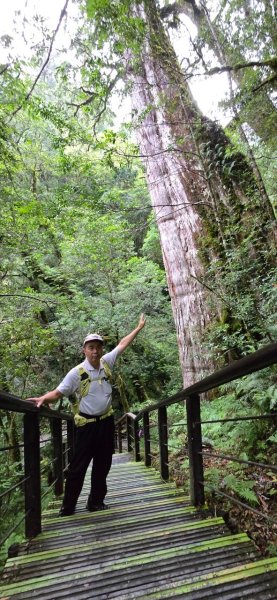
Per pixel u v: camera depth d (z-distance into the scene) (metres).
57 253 11.96
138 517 2.93
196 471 3.08
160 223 8.10
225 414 5.02
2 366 6.93
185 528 2.57
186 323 7.27
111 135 5.90
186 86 7.13
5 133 5.47
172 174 7.79
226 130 6.37
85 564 2.15
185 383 7.32
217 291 6.00
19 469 6.29
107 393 3.38
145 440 5.76
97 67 5.00
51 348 7.97
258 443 4.15
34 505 2.76
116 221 10.55
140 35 4.85
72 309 9.88
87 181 6.86
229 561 2.05
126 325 11.62
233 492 3.49
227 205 6.79
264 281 5.48
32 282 10.46
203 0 5.82
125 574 1.99
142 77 7.54
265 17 5.24
